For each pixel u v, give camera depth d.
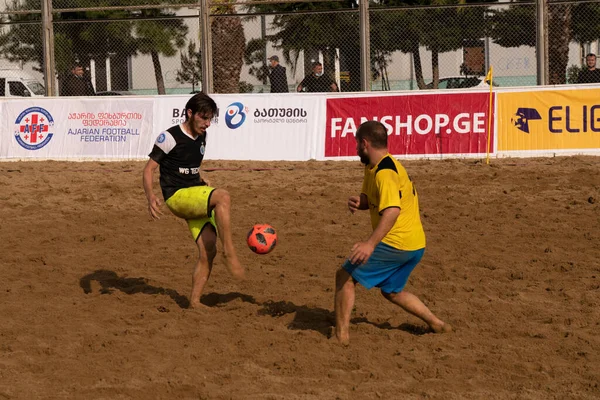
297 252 11.16
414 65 21.67
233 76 22.41
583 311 8.38
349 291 7.33
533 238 11.77
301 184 16.67
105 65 22.48
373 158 7.16
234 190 16.03
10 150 21.08
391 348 7.27
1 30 22.77
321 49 21.75
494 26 21.45
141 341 7.48
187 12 22.83
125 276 10.05
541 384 6.44
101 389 6.27
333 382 6.47
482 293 9.11
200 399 6.14
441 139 19.81
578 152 19.52
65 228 12.84
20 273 10.13
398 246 7.16
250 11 23.12
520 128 19.64
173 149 8.41
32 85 23.27
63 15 22.70
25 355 7.09
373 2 22.17
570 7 21.05
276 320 8.17
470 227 12.52
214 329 7.83
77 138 20.94
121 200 15.29
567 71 21.31
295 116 20.34
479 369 6.76
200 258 8.54
